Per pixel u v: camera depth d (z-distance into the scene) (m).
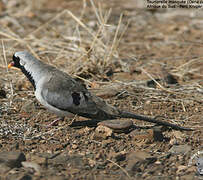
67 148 20.67
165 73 30.83
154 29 43.75
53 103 21.94
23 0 52.62
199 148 20.86
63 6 50.62
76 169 18.53
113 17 45.78
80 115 22.12
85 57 31.14
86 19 42.88
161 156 19.81
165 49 37.91
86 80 28.55
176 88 28.72
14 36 38.69
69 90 22.00
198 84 29.12
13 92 27.38
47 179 17.36
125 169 18.62
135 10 48.88
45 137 21.78
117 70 31.77
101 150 20.41
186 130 22.64
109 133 21.31
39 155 19.66
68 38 33.94
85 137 21.75
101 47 32.75
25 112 24.77
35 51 34.44
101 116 22.03
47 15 47.12
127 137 21.59
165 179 17.86
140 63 33.72
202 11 46.41
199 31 42.69
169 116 24.66
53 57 33.44
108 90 27.53
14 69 30.45
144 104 26.33
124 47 38.06
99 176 17.97
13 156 18.75
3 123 23.05
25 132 22.28
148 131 21.39
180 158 19.78
